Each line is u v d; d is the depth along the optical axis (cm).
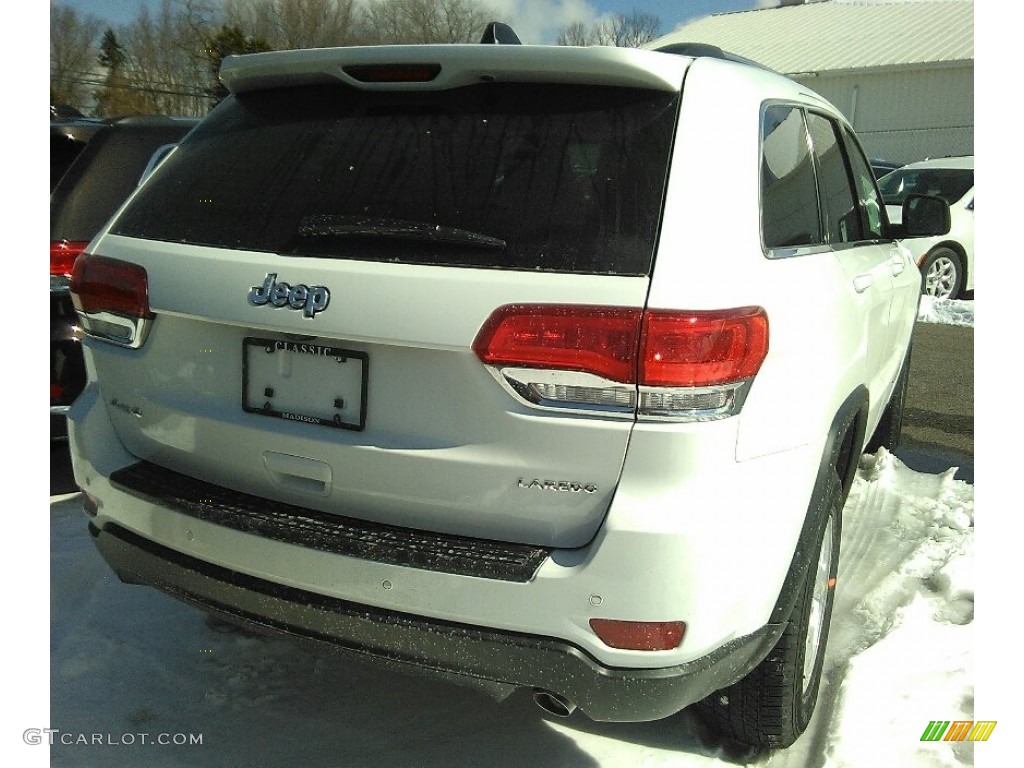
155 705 291
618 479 209
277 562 229
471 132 237
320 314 225
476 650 215
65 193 430
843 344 289
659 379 205
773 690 255
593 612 209
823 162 331
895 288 393
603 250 213
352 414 228
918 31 2998
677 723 287
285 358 236
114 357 270
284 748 272
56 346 409
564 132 230
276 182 251
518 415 212
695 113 229
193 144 282
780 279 240
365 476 228
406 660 221
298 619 230
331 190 241
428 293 216
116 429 276
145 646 323
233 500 245
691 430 207
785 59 3091
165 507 247
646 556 206
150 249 261
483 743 276
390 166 238
